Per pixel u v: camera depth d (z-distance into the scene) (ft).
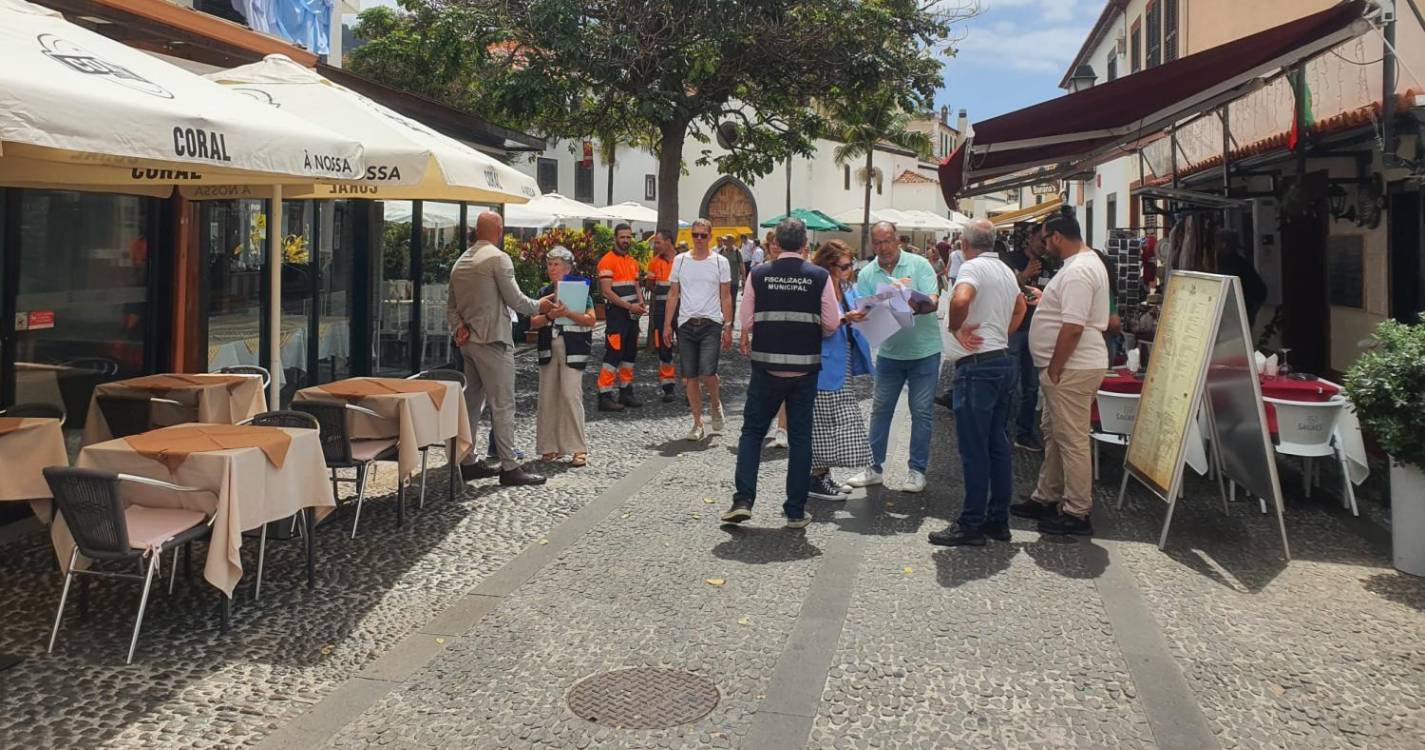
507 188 25.18
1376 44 24.40
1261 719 12.55
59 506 13.88
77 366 23.18
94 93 12.01
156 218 25.61
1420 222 27.71
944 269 72.69
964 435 19.35
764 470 26.07
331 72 32.07
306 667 14.14
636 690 13.42
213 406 20.38
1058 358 19.53
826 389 22.76
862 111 53.67
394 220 38.91
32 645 14.57
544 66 46.62
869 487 24.17
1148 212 37.65
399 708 12.93
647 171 140.67
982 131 28.68
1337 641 14.88
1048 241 20.18
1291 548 19.25
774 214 141.79
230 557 14.79
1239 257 29.32
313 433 16.74
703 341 29.58
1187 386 19.38
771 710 12.83
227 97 15.93
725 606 16.38
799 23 47.52
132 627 15.37
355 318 35.45
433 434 21.52
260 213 29.76
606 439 30.04
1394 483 17.88
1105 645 14.76
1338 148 29.09
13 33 13.26
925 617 15.84
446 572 18.11
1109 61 65.62
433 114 37.78
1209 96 27.68
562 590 17.16
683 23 46.68
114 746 11.80
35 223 21.85
